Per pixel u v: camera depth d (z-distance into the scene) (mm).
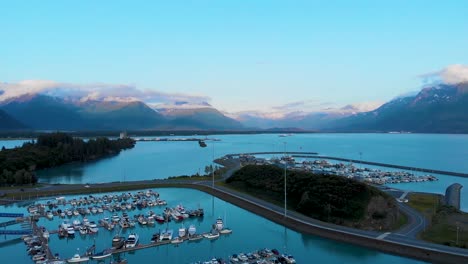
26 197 173250
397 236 110500
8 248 107250
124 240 111438
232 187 193500
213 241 115562
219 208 157375
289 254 103875
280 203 154250
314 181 150250
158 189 198500
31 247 106188
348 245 110000
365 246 107062
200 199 175625
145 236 119312
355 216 125312
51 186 196750
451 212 143500
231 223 134625
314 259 100250
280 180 168500
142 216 138375
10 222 129625
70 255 102938
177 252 105812
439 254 96062
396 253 101375
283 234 122188
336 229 118250
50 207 157000
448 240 106625
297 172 170625
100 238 118188
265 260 97375
